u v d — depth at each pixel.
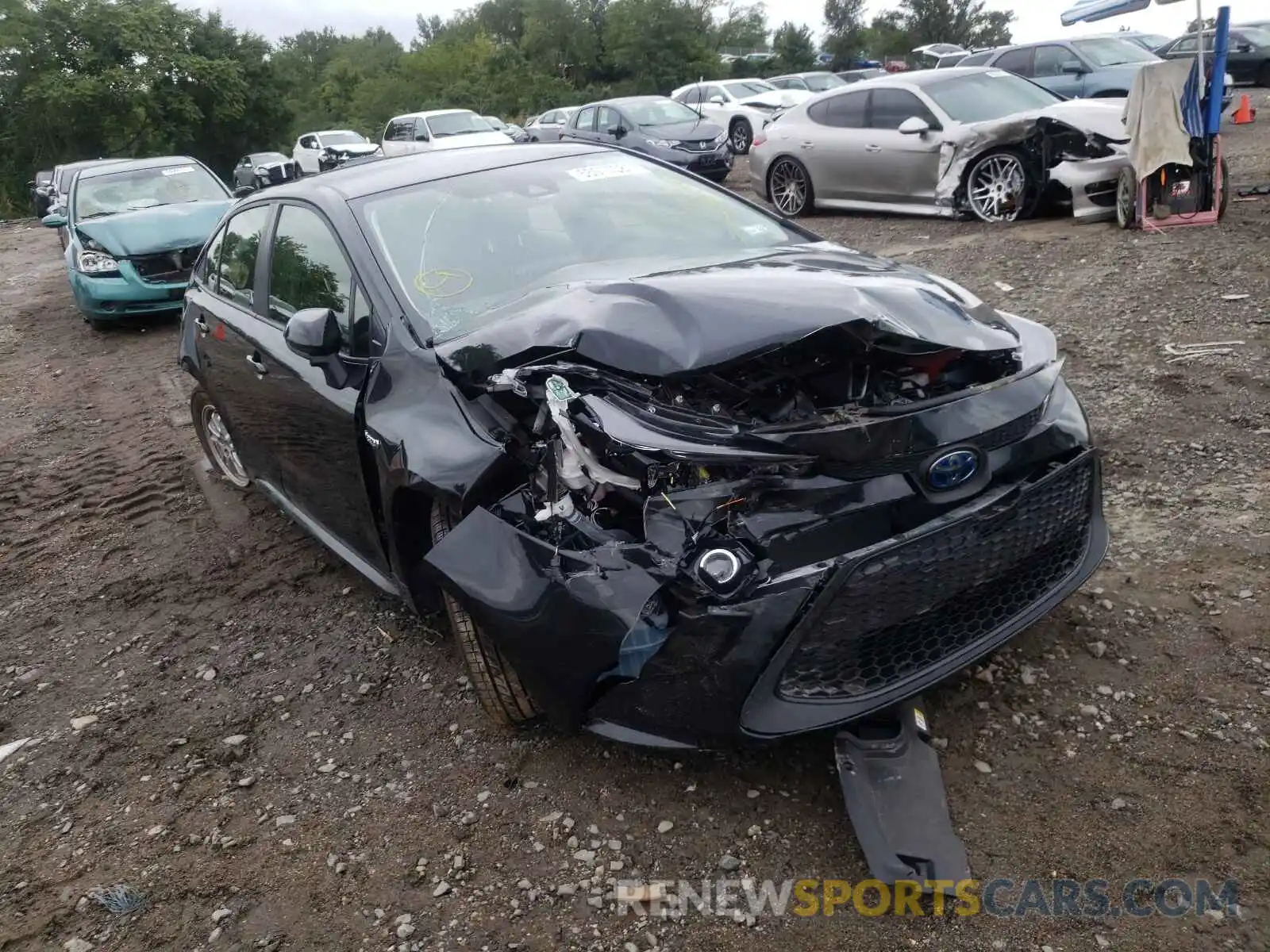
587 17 57.91
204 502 5.63
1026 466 2.73
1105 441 4.59
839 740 2.62
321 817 2.94
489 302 3.33
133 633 4.23
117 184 11.53
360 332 3.44
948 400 2.60
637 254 3.59
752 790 2.77
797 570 2.38
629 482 2.49
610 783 2.88
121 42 42.41
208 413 5.51
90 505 5.79
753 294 2.68
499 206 3.76
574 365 2.67
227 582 4.59
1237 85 21.00
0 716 3.74
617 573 2.40
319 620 4.11
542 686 2.59
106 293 10.04
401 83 64.81
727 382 2.60
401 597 3.53
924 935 2.27
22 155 42.72
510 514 2.71
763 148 12.27
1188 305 6.25
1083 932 2.22
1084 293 6.90
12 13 40.78
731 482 2.42
